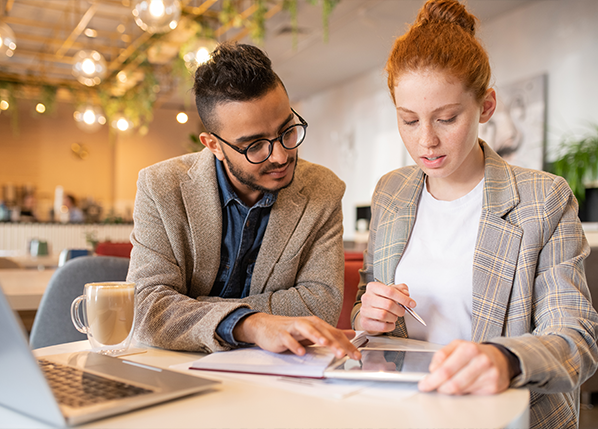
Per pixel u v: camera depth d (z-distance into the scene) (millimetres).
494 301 1051
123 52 6844
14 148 9602
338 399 691
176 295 1117
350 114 7863
